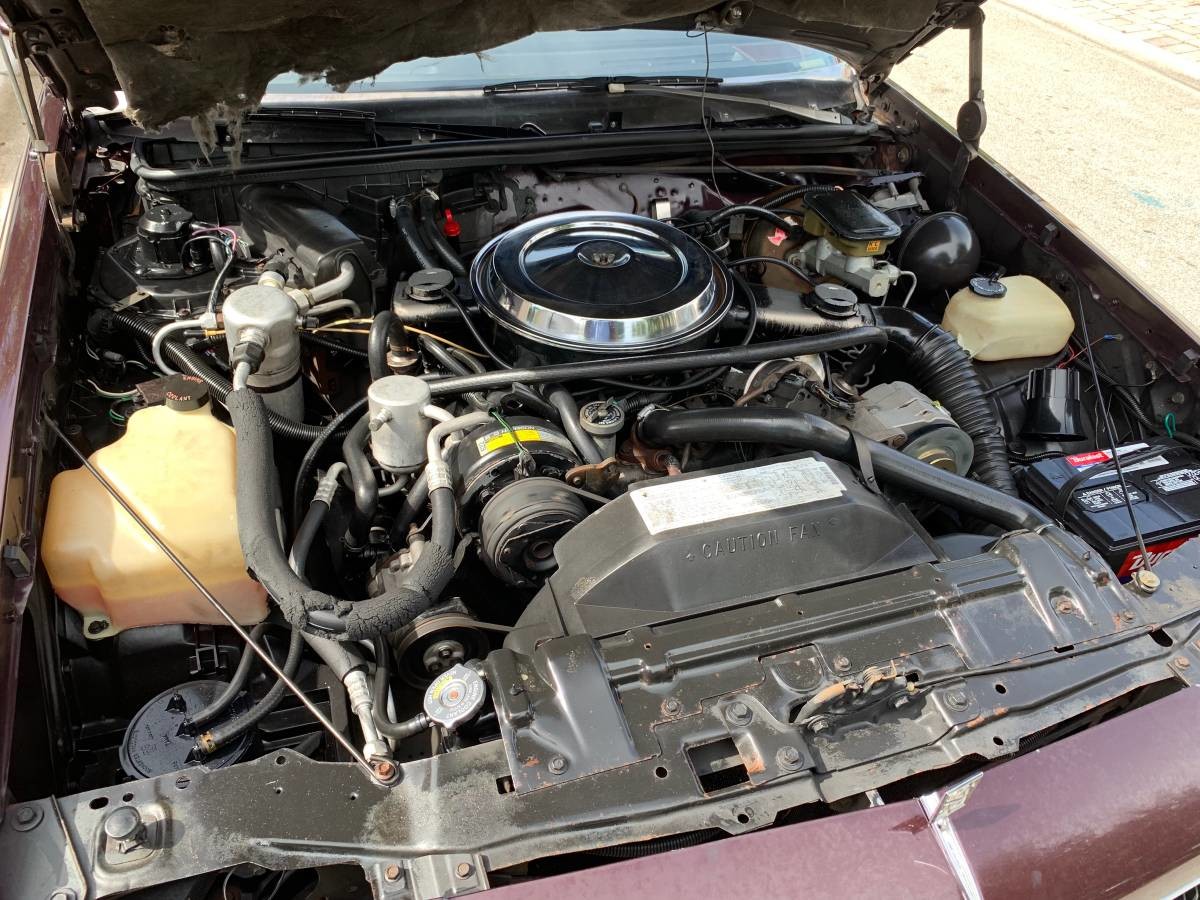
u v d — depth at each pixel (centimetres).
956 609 181
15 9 188
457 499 198
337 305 234
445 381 208
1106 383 282
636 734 156
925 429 236
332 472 198
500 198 285
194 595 185
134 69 179
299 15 174
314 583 203
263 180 256
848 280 283
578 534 188
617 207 295
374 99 285
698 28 263
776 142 306
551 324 217
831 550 191
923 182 343
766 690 165
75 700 185
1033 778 152
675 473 208
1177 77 870
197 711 177
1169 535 229
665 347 221
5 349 185
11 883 132
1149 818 152
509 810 145
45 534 177
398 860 140
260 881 160
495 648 194
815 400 238
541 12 204
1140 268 597
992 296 290
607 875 136
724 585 183
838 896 137
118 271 249
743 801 150
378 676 176
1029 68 880
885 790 175
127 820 135
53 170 237
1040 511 230
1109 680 174
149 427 197
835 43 289
